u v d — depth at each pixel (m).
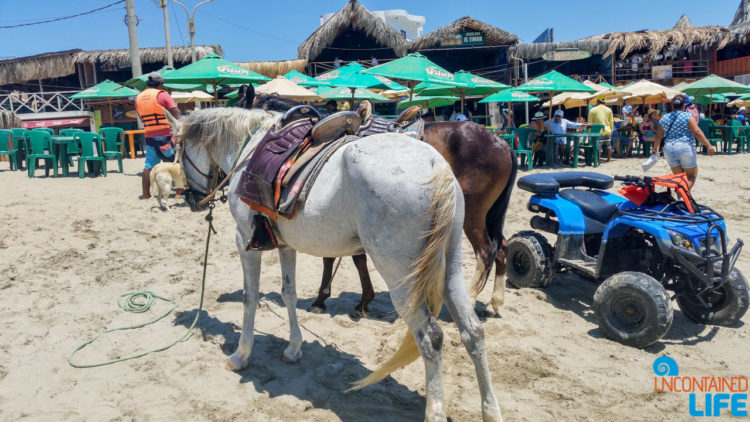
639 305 4.14
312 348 4.26
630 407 3.39
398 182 2.78
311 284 5.88
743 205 9.00
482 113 25.59
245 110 4.02
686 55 27.23
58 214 8.13
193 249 6.94
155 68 25.77
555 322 4.72
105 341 4.34
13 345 4.21
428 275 2.78
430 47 24.61
